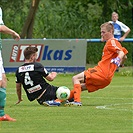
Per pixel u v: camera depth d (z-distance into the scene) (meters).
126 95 28.41
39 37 54.50
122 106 23.20
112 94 28.95
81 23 54.50
